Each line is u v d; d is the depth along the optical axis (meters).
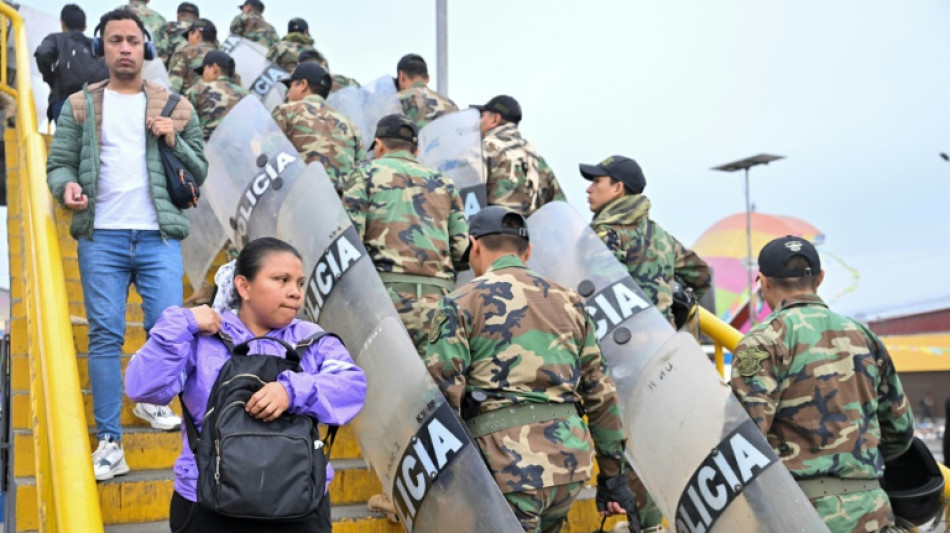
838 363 3.10
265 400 2.05
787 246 3.24
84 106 3.70
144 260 3.71
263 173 4.29
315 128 5.32
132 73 3.77
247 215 4.36
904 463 3.61
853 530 3.04
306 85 5.62
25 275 4.18
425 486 2.97
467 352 2.85
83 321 4.70
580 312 3.01
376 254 3.83
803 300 3.21
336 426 2.24
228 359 2.19
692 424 3.29
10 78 7.46
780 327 3.11
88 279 3.62
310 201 3.96
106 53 3.76
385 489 3.25
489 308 2.87
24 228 4.68
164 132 3.73
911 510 3.50
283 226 4.07
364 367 3.35
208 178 4.64
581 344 2.99
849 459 3.05
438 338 2.86
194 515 2.11
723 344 4.74
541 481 2.73
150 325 3.73
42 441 2.97
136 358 2.17
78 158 3.70
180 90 7.74
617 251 4.08
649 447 3.45
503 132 5.43
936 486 3.50
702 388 3.29
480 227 3.08
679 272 4.53
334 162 5.30
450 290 3.99
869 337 3.23
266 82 7.85
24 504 3.71
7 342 5.09
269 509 1.99
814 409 3.07
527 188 5.38
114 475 3.51
